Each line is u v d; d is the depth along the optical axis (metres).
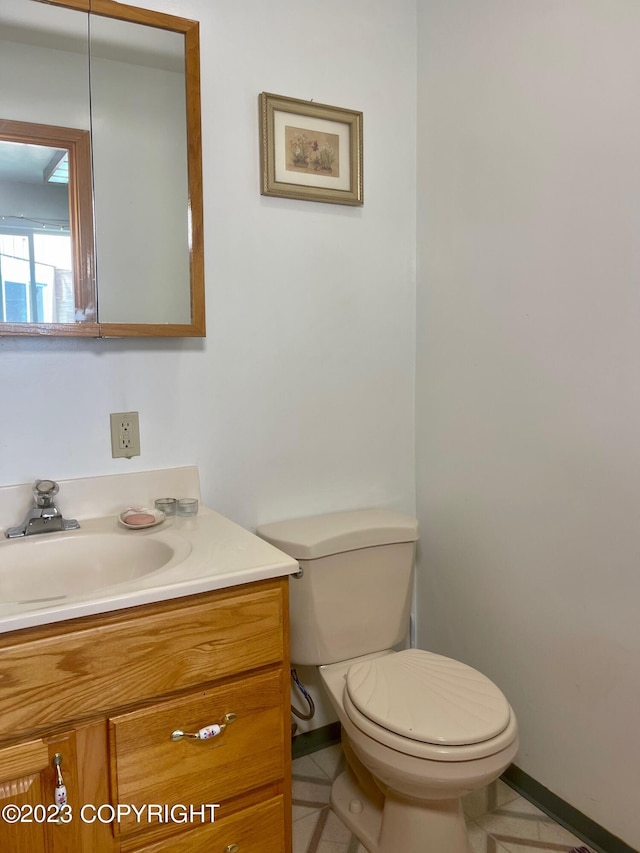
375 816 1.53
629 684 1.36
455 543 1.83
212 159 1.56
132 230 1.45
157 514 1.43
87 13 1.37
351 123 1.75
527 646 1.61
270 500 1.72
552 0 1.43
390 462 1.94
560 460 1.48
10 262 1.33
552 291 1.48
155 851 1.07
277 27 1.63
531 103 1.50
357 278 1.82
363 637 1.66
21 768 0.93
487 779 1.20
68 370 1.42
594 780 1.46
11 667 0.92
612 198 1.32
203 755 1.09
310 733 1.86
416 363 1.95
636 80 1.26
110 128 1.41
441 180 1.81
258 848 1.18
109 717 1.00
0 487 1.36
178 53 1.47
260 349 1.67
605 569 1.40
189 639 1.06
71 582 1.29
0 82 1.31
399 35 1.84
